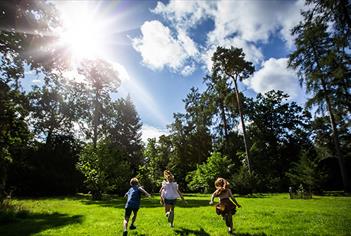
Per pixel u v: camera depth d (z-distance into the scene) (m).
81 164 28.42
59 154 39.59
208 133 52.31
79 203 21.78
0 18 13.77
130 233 8.20
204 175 35.03
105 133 40.91
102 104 39.28
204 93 45.31
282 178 44.75
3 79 16.19
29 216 13.12
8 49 15.32
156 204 19.66
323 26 19.84
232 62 34.75
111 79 38.31
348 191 29.94
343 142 41.31
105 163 27.33
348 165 40.66
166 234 7.87
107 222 10.44
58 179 36.97
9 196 17.61
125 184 35.22
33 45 14.95
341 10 18.28
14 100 17.95
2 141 18.17
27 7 14.35
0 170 18.77
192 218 10.80
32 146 34.09
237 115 45.22
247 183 31.58
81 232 8.50
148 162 50.69
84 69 35.56
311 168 31.23
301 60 29.00
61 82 17.69
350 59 21.98
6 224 10.77
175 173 51.16
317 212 12.22
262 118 51.94
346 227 8.31
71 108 40.47
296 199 23.16
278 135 51.94
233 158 48.09
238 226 8.78
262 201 21.08
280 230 8.09
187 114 53.75
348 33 18.61
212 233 7.81
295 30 22.97
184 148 52.78
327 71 26.47
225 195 7.91
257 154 47.41
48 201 23.95
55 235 8.23
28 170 34.75
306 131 51.16
